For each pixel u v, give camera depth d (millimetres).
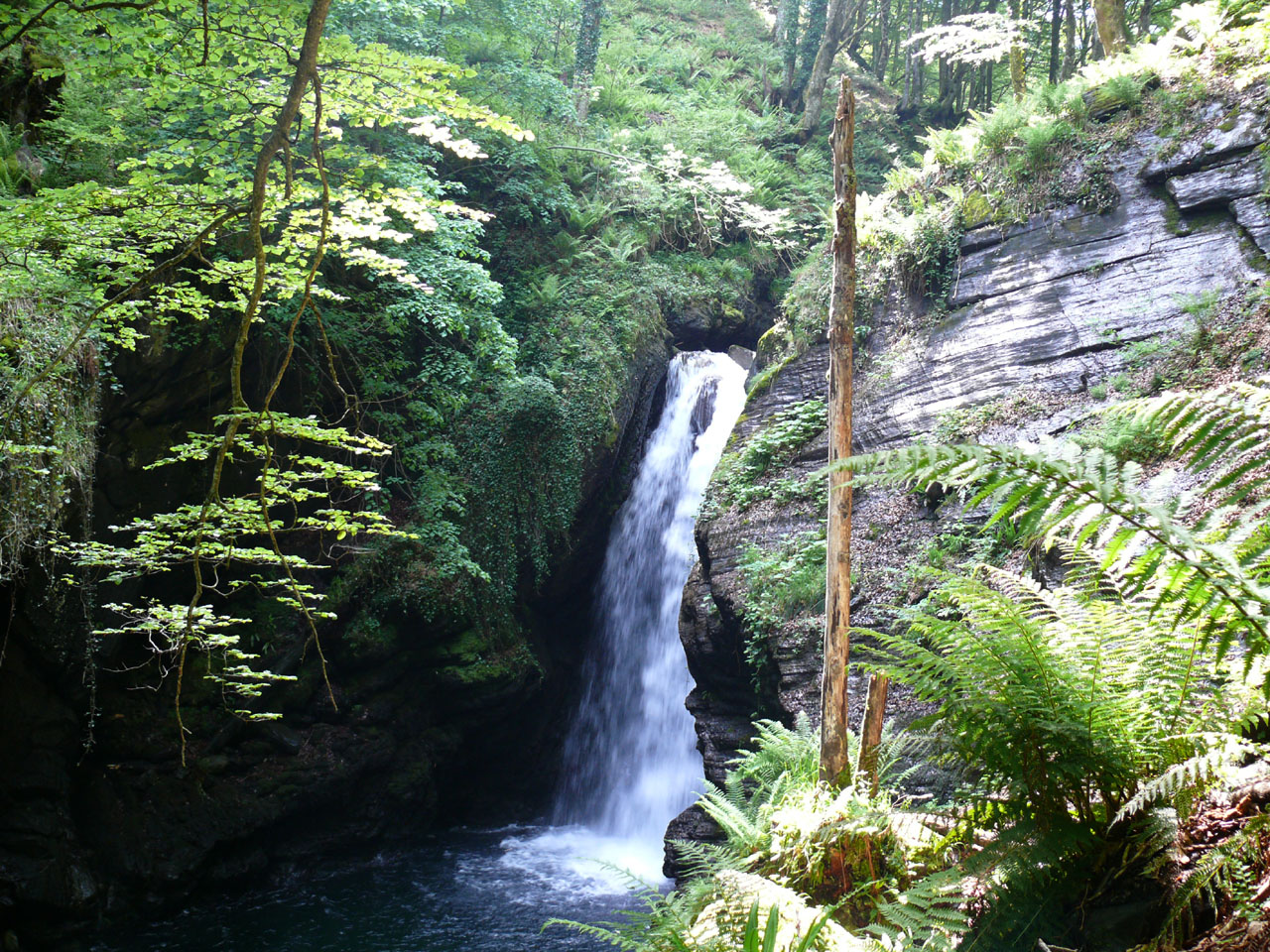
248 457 11906
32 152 9523
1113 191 10156
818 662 9062
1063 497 2645
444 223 13531
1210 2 10445
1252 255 8852
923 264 11195
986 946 3420
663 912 4117
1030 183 10789
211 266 5801
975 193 11203
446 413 14297
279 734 12078
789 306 12898
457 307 13492
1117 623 3826
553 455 14477
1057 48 20125
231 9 4719
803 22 27094
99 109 9547
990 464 2723
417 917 10422
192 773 11203
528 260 16312
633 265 17031
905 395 10625
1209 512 2648
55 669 10055
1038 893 3521
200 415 11391
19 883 9555
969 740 3818
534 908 10648
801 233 19156
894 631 8516
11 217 5051
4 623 9516
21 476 8273
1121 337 9266
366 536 12969
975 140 11633
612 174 18078
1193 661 3604
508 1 17156
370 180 12695
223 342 11227
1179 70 10383
